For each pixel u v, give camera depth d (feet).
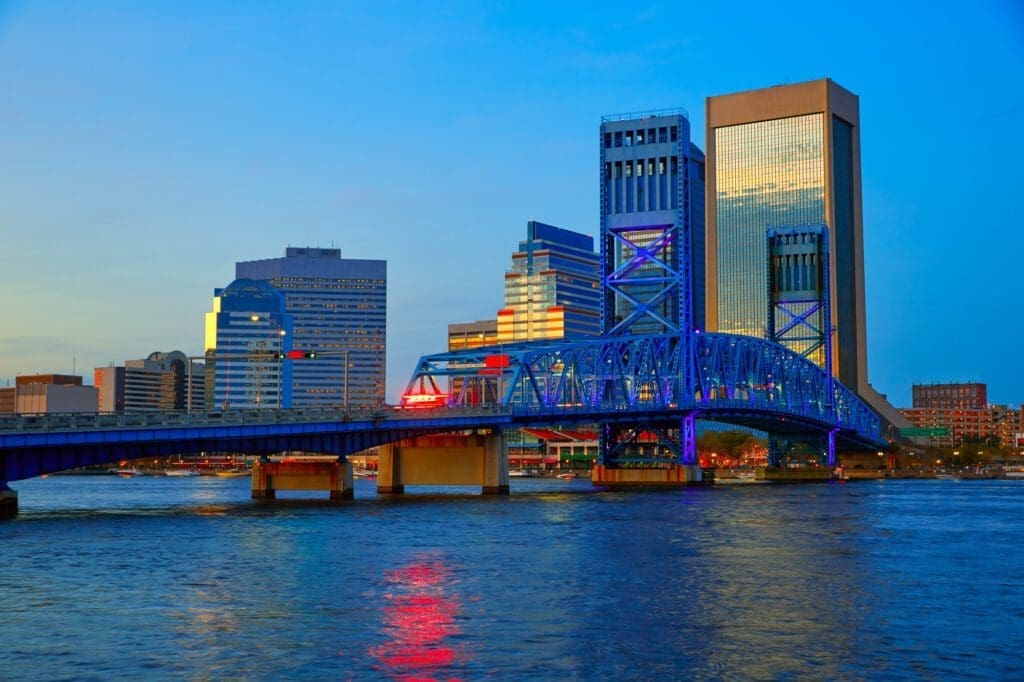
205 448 444.96
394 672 151.84
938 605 201.98
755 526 368.68
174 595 211.61
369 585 224.33
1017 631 178.81
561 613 192.85
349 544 302.45
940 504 528.63
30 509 482.28
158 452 422.82
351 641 170.19
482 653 162.40
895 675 151.53
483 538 320.91
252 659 158.71
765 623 184.55
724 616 190.29
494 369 589.73
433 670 152.87
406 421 521.65
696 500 537.24
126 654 161.79
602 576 237.86
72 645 167.43
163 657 159.94
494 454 575.79
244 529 349.41
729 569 250.16
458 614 191.62
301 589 219.00
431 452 586.45
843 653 163.32
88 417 384.47
